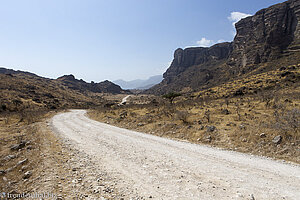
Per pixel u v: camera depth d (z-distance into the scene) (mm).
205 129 13922
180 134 14117
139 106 40406
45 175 5656
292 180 5750
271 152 8797
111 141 11984
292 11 147000
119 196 4605
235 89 66562
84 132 15820
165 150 9664
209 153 9117
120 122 22953
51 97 102438
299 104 20219
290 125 10328
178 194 4781
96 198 4426
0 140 11547
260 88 56094
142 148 10070
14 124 22688
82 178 5719
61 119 28672
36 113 35281
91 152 9109
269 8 167500
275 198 4586
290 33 144000
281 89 43469
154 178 5871
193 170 6652
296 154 8055
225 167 7004
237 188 5168
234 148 10086
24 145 9820
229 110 21766
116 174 6176
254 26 178375
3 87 86875
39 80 176625
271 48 141000
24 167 6230
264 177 6004
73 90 197625
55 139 12398
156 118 21234
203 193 4844
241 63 168000
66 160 7586
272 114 16641
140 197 4578
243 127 12578
